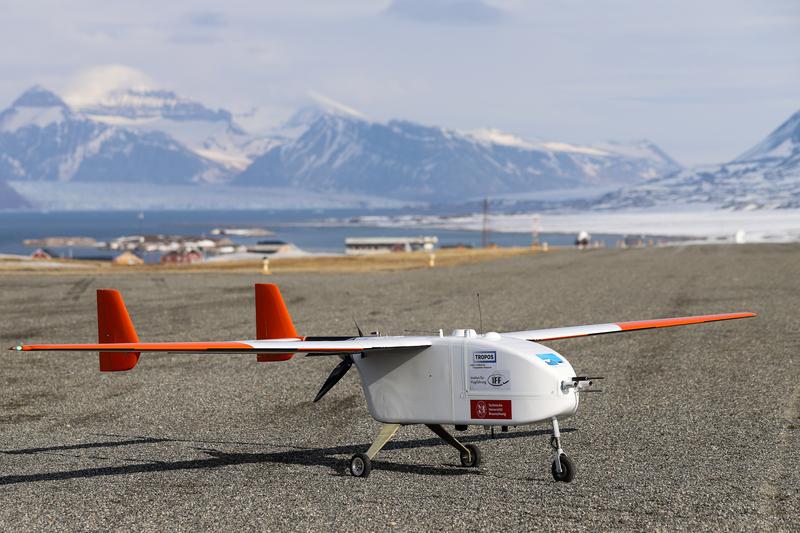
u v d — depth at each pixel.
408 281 95.00
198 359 44.91
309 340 24.11
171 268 147.00
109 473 24.25
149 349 20.56
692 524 18.70
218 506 20.81
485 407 21.56
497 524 18.92
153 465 25.09
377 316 61.59
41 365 43.53
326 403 34.00
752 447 25.70
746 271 100.12
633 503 20.25
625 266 113.81
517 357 21.14
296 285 90.31
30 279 101.50
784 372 38.53
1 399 35.81
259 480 23.17
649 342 47.88
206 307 68.56
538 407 20.97
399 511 20.05
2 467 25.23
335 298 75.69
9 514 20.48
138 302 72.75
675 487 21.55
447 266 129.88
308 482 22.84
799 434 27.30
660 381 37.06
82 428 30.48
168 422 31.22
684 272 100.12
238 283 93.69
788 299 68.56
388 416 23.09
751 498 20.52
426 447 26.73
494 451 25.89
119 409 33.62
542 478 22.66
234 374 40.62
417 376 22.55
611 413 31.08
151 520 19.80
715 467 23.45
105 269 141.62
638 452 25.34
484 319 59.03
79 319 61.22
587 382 21.34
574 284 86.50
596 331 24.48
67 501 21.48
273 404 33.97
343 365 24.27
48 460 25.97
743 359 42.06
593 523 18.86
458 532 18.52
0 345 49.78
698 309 62.44
